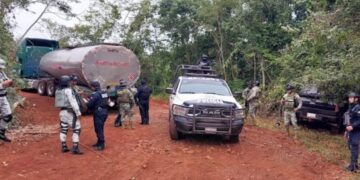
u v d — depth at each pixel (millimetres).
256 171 9156
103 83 17047
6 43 15836
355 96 9555
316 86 13828
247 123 15758
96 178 8234
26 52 24953
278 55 25062
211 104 10992
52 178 8070
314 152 11281
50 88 22297
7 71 14688
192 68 14547
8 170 8383
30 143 10766
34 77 25219
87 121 14906
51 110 17719
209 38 30969
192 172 8836
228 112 11039
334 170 9609
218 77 13680
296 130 13141
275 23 25953
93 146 10727
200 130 10969
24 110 16625
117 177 8375
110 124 14195
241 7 27031
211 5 28094
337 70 12727
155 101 26359
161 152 10375
